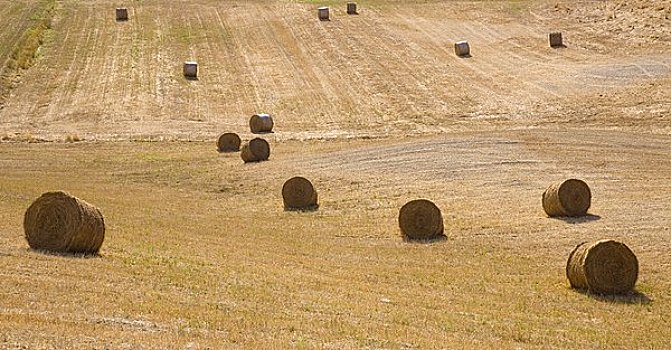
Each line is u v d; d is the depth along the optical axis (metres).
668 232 42.66
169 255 36.34
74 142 77.69
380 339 24.33
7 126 83.62
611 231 43.31
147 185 61.75
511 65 103.88
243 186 60.22
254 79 100.75
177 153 72.56
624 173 58.34
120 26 123.31
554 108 85.19
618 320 29.44
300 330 24.77
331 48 112.56
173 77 100.88
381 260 38.75
